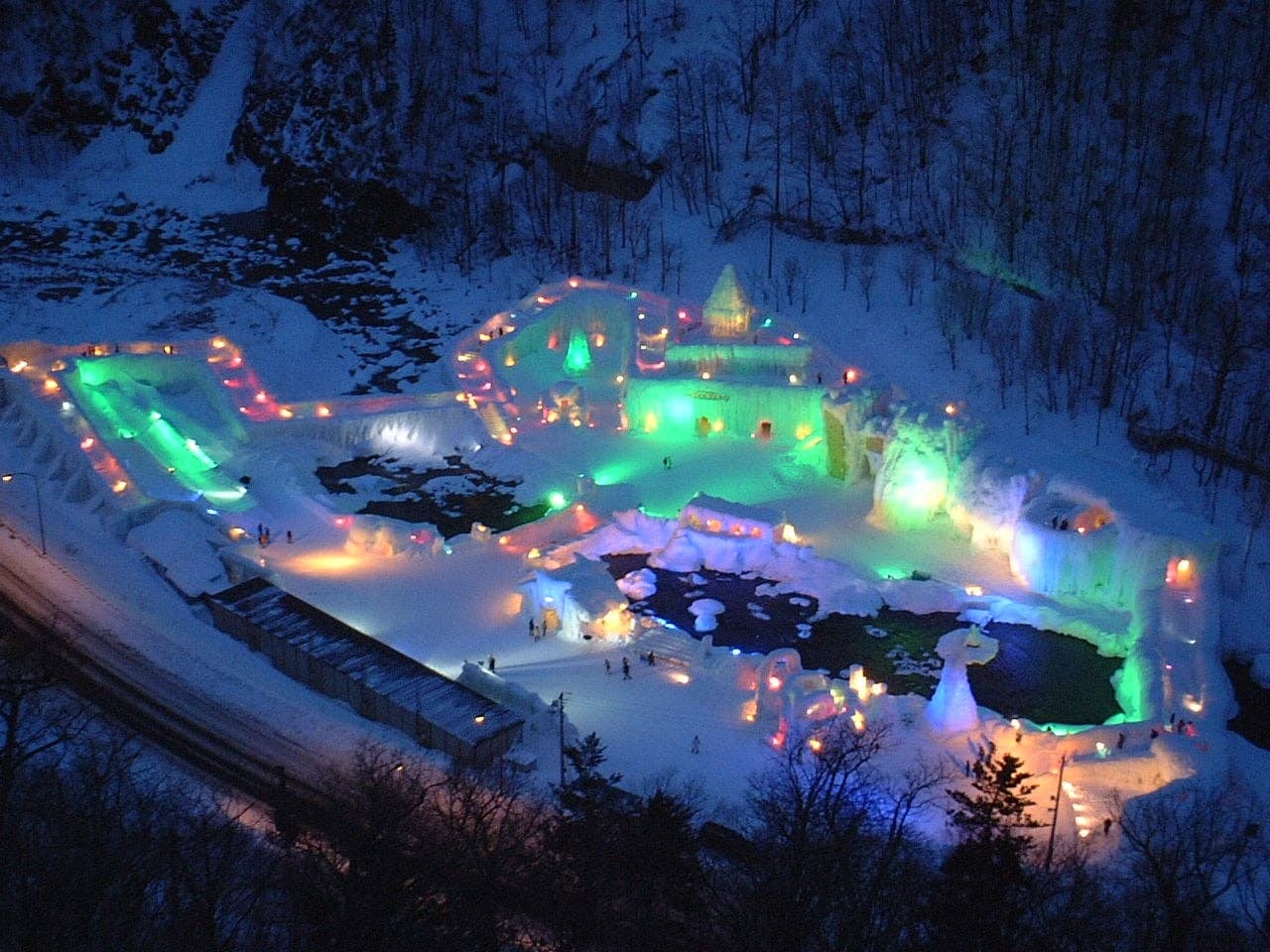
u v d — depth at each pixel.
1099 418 97.88
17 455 98.62
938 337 108.31
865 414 97.44
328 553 90.75
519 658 79.38
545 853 53.81
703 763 70.25
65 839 50.47
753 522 89.44
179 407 107.62
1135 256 105.00
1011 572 88.38
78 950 46.28
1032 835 64.94
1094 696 78.19
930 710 72.94
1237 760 71.69
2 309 120.25
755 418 104.94
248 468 100.88
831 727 71.12
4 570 84.62
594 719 73.88
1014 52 123.69
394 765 65.25
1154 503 85.50
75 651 77.44
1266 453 91.50
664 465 102.44
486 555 90.12
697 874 51.50
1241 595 85.38
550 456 104.31
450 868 52.28
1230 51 116.31
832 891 49.34
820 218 121.62
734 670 76.25
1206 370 99.69
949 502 92.69
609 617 80.25
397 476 102.56
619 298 118.94
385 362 116.50
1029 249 112.19
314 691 75.88
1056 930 49.34
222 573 85.94
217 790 66.25
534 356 117.25
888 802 66.12
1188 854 59.28
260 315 121.75
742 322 109.12
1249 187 109.94
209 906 45.72
